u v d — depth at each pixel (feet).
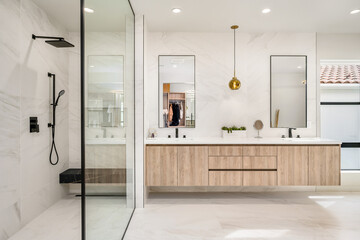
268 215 9.13
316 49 12.41
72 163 11.73
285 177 10.35
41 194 9.37
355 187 12.15
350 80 12.80
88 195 4.75
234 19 10.71
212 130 12.34
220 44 12.32
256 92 12.37
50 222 8.57
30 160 8.66
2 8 7.23
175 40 12.22
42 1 8.91
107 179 6.03
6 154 7.41
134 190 9.87
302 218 8.86
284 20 10.85
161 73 12.22
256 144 10.35
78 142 11.76
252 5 9.43
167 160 10.30
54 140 10.38
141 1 8.93
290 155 10.36
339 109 12.98
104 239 5.84
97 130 5.30
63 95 11.18
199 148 10.32
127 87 8.30
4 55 7.32
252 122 12.36
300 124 12.39
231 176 10.34
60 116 10.93
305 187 12.19
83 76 4.50
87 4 4.70
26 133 8.42
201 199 10.98
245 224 8.35
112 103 6.43
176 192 12.06
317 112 12.41
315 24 11.32
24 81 8.34
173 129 12.27
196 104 12.30
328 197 11.27
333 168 10.37
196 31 12.14
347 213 9.33
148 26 11.43
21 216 8.11
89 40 4.83
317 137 12.35
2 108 7.25
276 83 12.37
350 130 13.00
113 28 6.59
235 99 12.35
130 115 8.91
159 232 7.77
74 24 11.05
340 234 7.60
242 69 12.35
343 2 9.19
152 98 12.21
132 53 9.44
